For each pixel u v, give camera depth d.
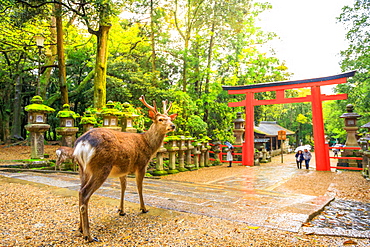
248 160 15.53
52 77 22.41
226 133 21.12
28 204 4.62
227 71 23.91
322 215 4.79
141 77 18.20
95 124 11.11
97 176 3.35
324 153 13.12
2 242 3.00
